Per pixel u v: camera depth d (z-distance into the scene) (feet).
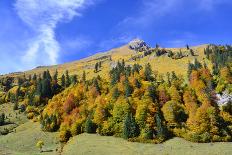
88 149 458.09
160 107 553.23
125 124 495.41
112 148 457.27
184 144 452.76
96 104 599.57
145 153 430.61
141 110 510.58
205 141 457.68
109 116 550.77
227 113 507.71
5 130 609.01
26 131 594.24
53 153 470.39
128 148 455.22
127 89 599.98
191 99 559.79
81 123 554.46
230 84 576.61
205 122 478.59
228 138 460.14
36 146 514.27
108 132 516.32
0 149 504.02
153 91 571.28
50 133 572.92
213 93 569.23
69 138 540.52
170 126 506.07
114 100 589.73
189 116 512.22
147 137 477.36
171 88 584.81
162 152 428.56
